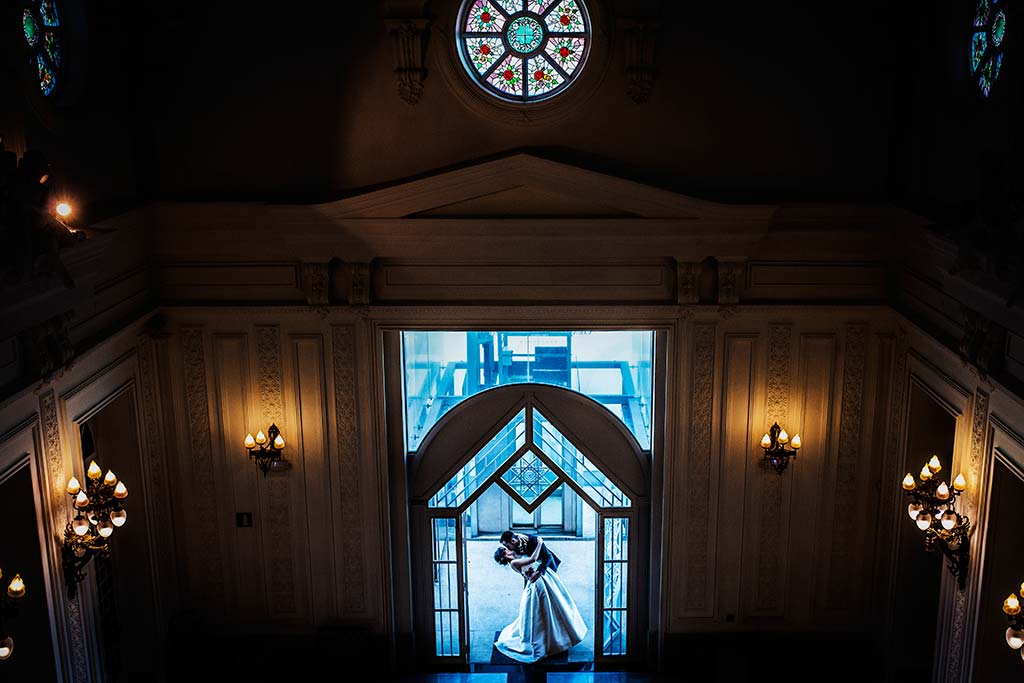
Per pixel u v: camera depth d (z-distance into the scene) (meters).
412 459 8.77
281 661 8.84
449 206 7.83
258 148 7.89
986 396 6.41
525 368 9.83
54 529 6.50
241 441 8.45
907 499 7.89
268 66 7.74
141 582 8.17
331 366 8.28
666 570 8.63
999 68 6.15
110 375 7.36
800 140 7.81
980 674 6.60
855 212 7.88
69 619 6.74
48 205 5.67
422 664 9.09
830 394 8.29
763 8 7.59
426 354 9.36
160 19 7.68
